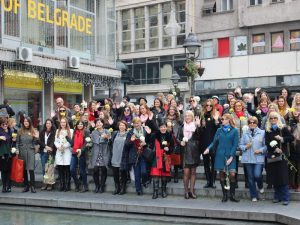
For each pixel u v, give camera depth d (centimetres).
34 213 1166
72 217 1112
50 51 1952
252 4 3691
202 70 1894
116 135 1270
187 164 1180
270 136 1070
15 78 1806
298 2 3444
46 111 1975
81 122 1314
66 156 1325
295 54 3425
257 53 3656
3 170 1337
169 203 1138
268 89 3444
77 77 2056
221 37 3869
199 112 1296
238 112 1208
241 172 1334
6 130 1328
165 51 4244
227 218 1038
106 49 2303
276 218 990
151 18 4353
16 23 1789
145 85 4372
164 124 1207
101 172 1301
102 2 2283
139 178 1247
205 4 3972
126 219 1080
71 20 2075
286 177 1066
